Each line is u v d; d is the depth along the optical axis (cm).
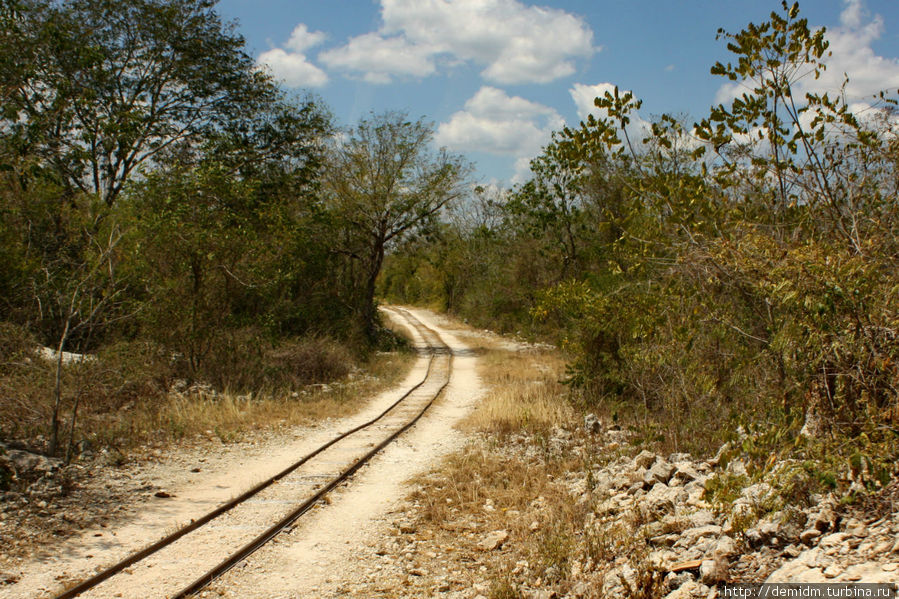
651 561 529
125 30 2681
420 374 2681
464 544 728
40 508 769
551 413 1452
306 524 775
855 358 575
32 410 1040
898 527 439
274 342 2075
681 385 1034
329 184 3591
